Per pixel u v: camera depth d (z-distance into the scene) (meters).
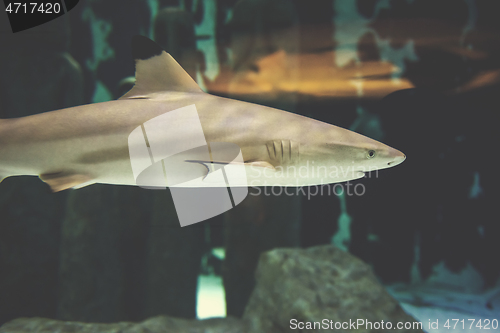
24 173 0.72
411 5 1.08
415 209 2.08
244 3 1.06
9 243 1.38
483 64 1.24
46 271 1.45
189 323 1.13
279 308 1.09
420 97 1.53
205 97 0.72
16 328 1.02
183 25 1.17
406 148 1.86
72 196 1.31
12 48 1.36
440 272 2.12
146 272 1.40
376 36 1.13
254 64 1.10
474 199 1.99
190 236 1.37
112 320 1.36
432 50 1.19
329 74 1.22
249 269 1.31
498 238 1.95
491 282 1.96
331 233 2.17
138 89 0.73
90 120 0.71
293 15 1.07
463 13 1.07
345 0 1.07
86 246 1.29
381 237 2.19
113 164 0.70
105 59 2.50
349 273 1.15
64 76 1.45
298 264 1.16
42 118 0.71
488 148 1.85
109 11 2.23
